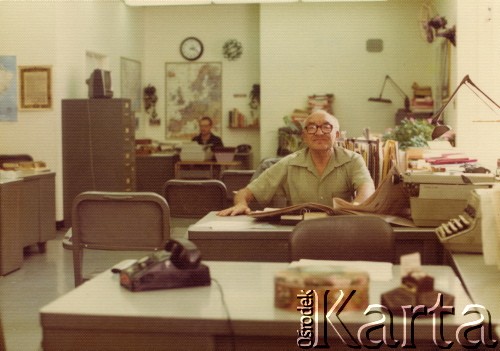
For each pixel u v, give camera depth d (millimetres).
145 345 1665
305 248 2553
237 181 5281
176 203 4586
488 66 6590
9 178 5875
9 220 5527
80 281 3396
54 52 7934
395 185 3217
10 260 5535
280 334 1623
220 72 11641
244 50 11555
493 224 2232
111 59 10055
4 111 8047
